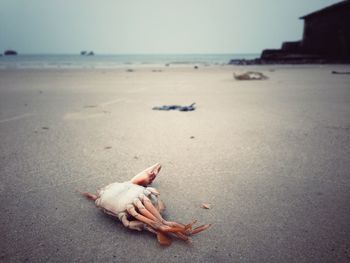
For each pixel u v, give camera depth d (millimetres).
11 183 441
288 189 401
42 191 413
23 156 565
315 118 846
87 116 958
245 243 288
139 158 542
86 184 433
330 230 305
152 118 906
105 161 529
